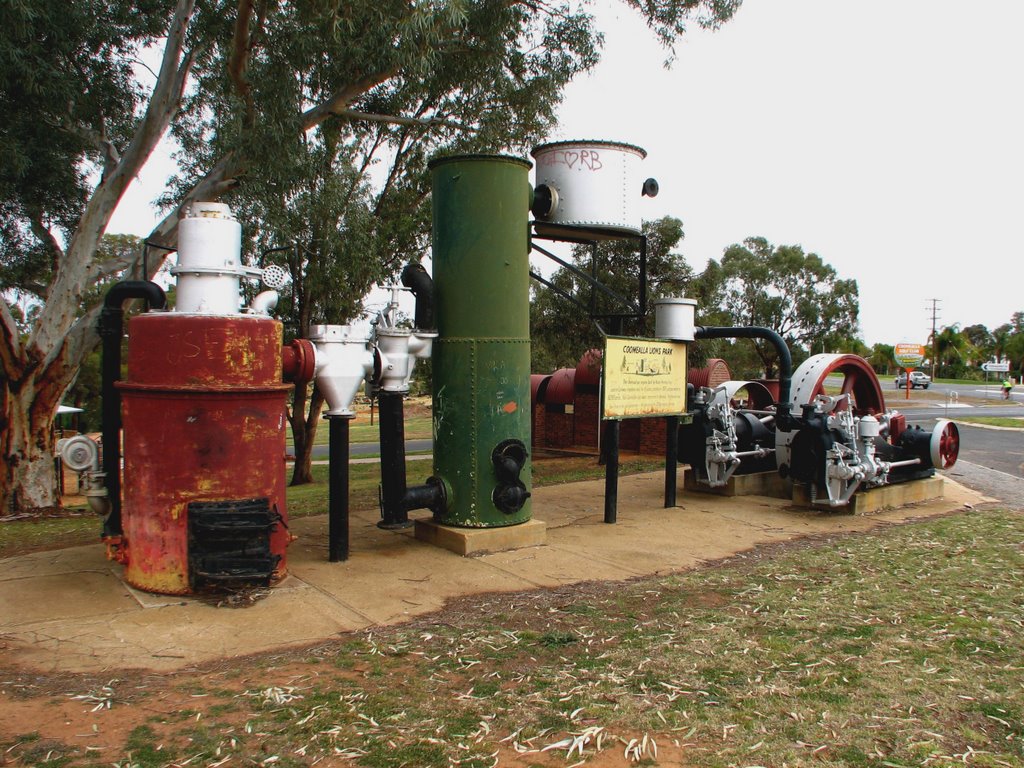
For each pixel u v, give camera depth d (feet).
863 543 24.84
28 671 13.57
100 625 16.06
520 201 23.54
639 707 12.04
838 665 13.91
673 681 13.10
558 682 13.07
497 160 22.97
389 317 22.11
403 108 47.39
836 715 11.81
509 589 19.24
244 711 11.84
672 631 15.81
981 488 40.55
